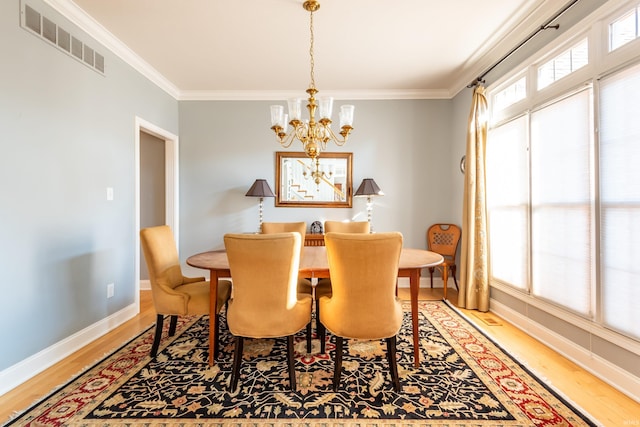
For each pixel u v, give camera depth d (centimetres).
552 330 237
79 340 241
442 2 234
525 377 195
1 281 184
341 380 193
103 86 273
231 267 179
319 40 288
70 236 235
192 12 245
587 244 204
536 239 253
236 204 423
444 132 421
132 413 162
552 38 234
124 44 293
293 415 161
